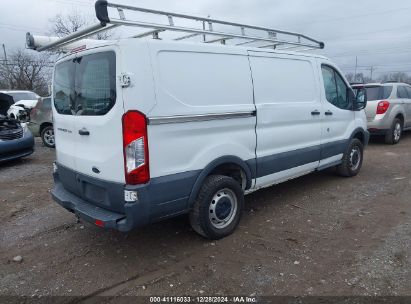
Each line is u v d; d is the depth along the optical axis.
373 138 11.15
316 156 5.59
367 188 5.99
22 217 5.12
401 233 4.19
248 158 4.41
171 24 3.70
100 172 3.62
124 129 3.30
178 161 3.64
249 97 4.35
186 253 3.90
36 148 11.01
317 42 5.79
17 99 17.75
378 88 9.91
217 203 4.06
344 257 3.70
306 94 5.28
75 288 3.32
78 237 4.39
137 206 3.38
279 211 5.04
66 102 4.15
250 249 3.94
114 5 3.26
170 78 3.51
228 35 4.28
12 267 3.72
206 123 3.85
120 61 3.28
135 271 3.58
